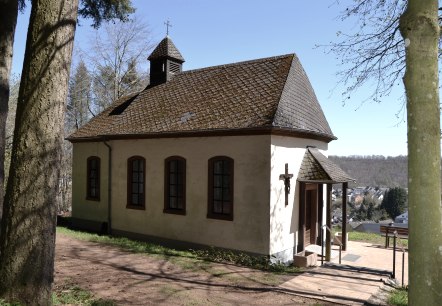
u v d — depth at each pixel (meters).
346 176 14.21
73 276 9.05
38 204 5.72
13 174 5.79
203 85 16.05
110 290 8.04
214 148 13.09
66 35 6.08
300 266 12.23
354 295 8.45
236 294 8.34
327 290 8.81
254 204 12.03
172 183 14.51
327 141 16.08
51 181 5.88
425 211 3.17
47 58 5.90
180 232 13.97
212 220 13.06
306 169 13.38
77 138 18.19
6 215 5.74
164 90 17.53
